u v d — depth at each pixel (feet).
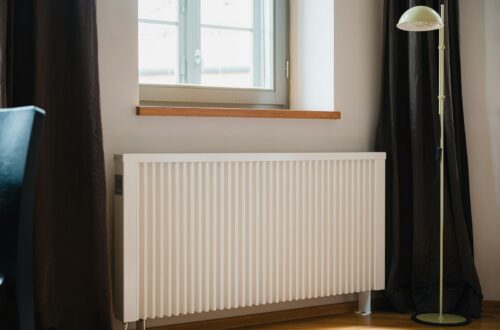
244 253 9.98
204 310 9.69
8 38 8.29
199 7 11.09
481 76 11.84
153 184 9.17
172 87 10.71
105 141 9.45
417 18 9.49
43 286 8.51
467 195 11.59
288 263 10.43
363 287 11.10
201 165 9.54
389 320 10.92
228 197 9.78
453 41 11.55
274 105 11.78
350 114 11.43
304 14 11.76
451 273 11.51
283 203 10.31
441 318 10.87
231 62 11.43
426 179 11.49
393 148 11.25
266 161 10.12
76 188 8.80
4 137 4.61
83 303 8.84
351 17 11.37
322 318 11.04
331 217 10.77
